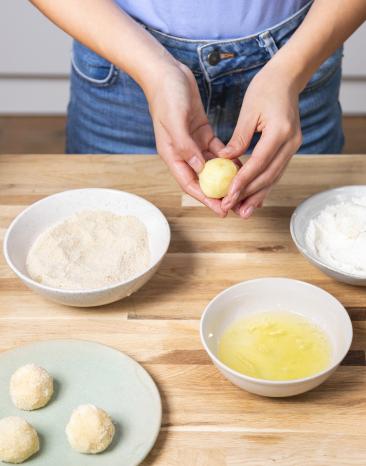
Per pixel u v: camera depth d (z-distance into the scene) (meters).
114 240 1.13
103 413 0.90
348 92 2.57
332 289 1.09
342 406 0.95
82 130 1.50
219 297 1.01
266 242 1.16
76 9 1.19
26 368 0.94
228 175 1.08
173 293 1.08
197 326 1.04
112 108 1.43
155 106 1.13
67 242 1.12
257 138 1.42
